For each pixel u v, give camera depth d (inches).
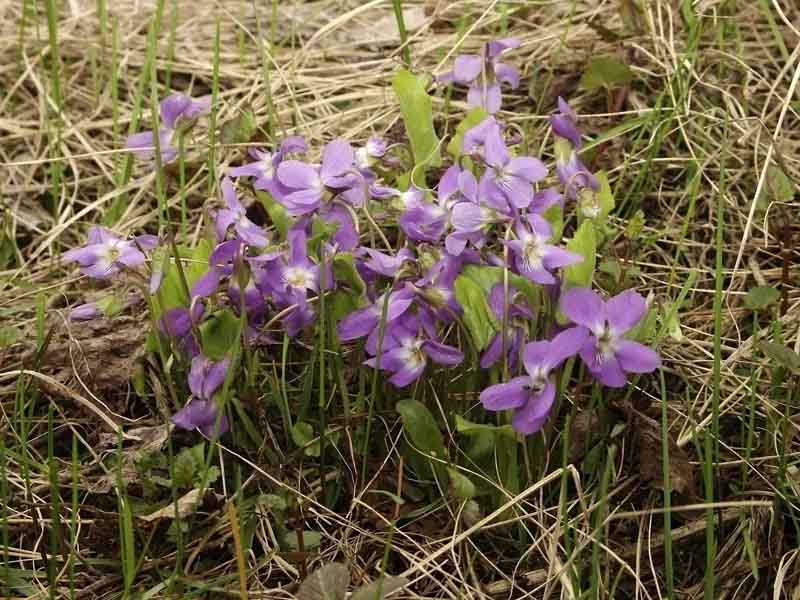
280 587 16.9
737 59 22.7
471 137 17.4
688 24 23.8
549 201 17.3
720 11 24.2
